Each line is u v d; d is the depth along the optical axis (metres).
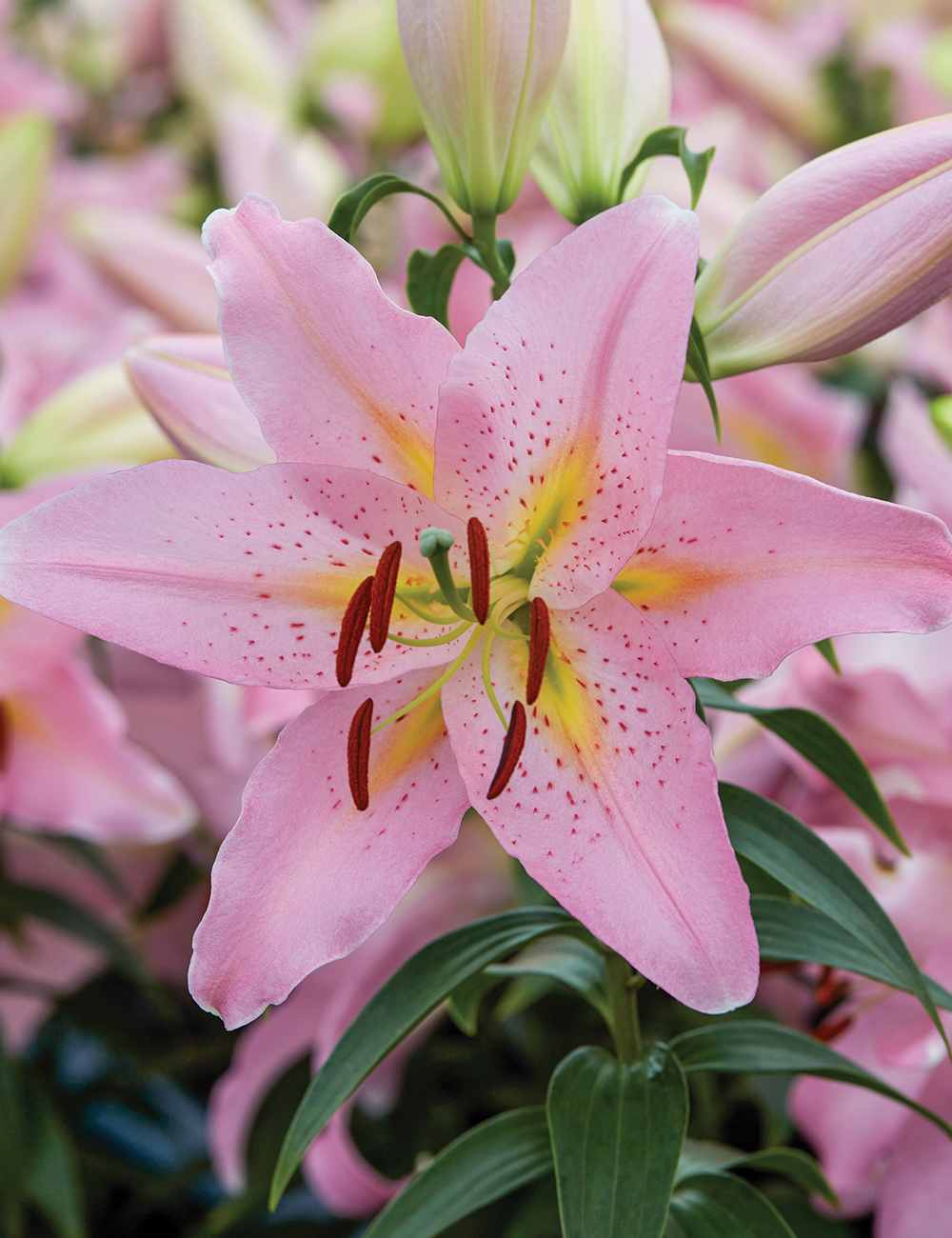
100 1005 0.91
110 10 1.38
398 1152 0.88
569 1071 0.64
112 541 0.59
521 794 0.60
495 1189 0.65
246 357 0.59
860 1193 0.74
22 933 0.83
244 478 0.59
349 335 0.59
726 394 0.79
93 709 0.79
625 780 0.59
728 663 0.59
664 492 0.59
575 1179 0.62
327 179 1.04
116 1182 1.02
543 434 0.59
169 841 0.86
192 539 0.60
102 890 0.91
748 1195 0.66
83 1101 0.98
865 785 0.66
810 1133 0.73
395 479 0.60
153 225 0.85
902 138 0.62
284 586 0.60
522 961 0.70
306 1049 0.87
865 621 0.58
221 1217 0.84
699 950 0.57
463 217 0.90
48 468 0.78
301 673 0.60
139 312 0.87
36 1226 0.94
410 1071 0.89
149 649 0.59
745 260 0.63
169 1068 0.92
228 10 1.17
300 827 0.60
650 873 0.58
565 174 0.66
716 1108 0.82
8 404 0.86
